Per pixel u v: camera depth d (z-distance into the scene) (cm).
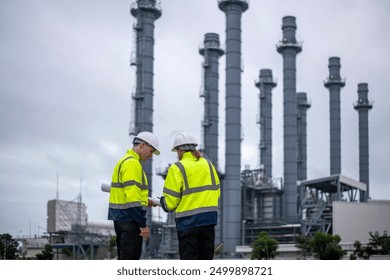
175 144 1053
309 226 9469
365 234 8331
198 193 1016
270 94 13338
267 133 13125
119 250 1085
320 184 9775
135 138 1093
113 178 1076
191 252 1013
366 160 13150
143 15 10425
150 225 10769
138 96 10212
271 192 11550
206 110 11375
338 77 12950
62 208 10544
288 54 11781
